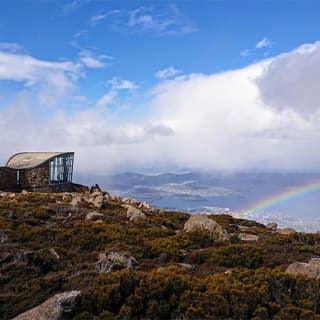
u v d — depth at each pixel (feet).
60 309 42.98
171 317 44.45
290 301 49.62
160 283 48.03
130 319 43.45
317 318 45.03
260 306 46.03
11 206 130.21
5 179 197.26
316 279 55.83
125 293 47.29
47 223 108.27
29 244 79.87
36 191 201.36
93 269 61.62
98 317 42.63
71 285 54.90
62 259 68.80
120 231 93.91
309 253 86.53
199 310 44.16
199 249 83.61
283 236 104.73
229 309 45.27
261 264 72.43
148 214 140.97
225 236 101.50
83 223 102.32
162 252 76.13
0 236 83.56
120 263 62.64
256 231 129.08
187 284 48.65
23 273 60.80
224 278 52.37
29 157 222.28
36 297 52.19
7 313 48.57
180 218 142.20
